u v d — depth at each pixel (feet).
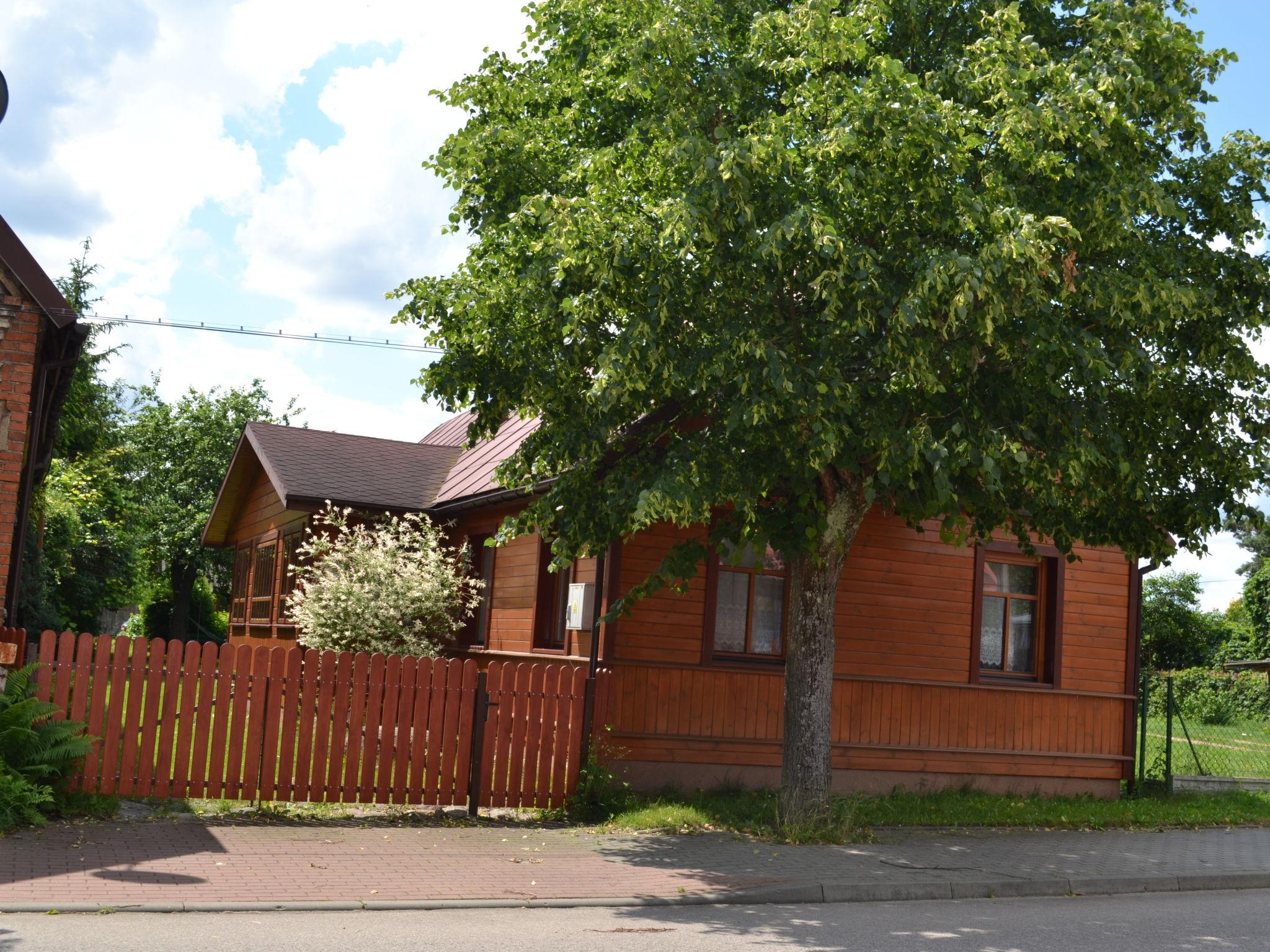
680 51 35.47
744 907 29.86
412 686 40.24
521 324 38.52
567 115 41.19
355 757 39.29
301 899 27.40
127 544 103.71
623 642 47.93
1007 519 41.50
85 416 107.86
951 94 36.70
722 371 33.27
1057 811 48.85
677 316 34.35
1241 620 182.39
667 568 39.22
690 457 35.42
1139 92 36.32
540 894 29.55
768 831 39.19
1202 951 27.02
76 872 28.43
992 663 55.62
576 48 40.65
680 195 33.55
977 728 53.98
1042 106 33.37
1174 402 41.19
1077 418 35.76
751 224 33.04
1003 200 33.94
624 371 33.60
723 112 37.60
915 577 53.62
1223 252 40.22
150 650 37.58
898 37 38.93
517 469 42.32
